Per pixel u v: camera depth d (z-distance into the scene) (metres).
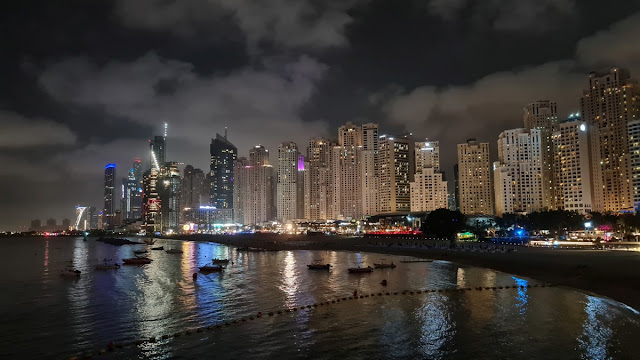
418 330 53.41
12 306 72.12
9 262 163.38
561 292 75.88
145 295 81.00
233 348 48.09
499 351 44.88
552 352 44.16
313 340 50.31
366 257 163.38
